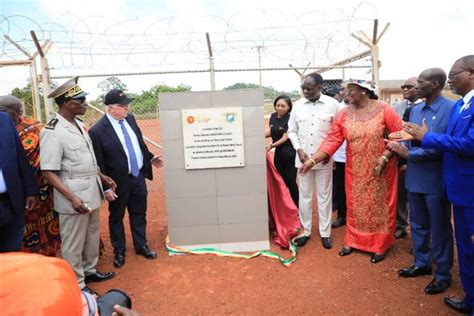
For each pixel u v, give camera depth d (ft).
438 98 11.90
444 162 10.74
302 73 23.81
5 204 10.68
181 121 15.37
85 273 13.52
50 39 19.79
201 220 15.89
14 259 2.84
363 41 21.31
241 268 14.34
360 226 14.92
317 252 15.57
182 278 13.71
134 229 15.52
